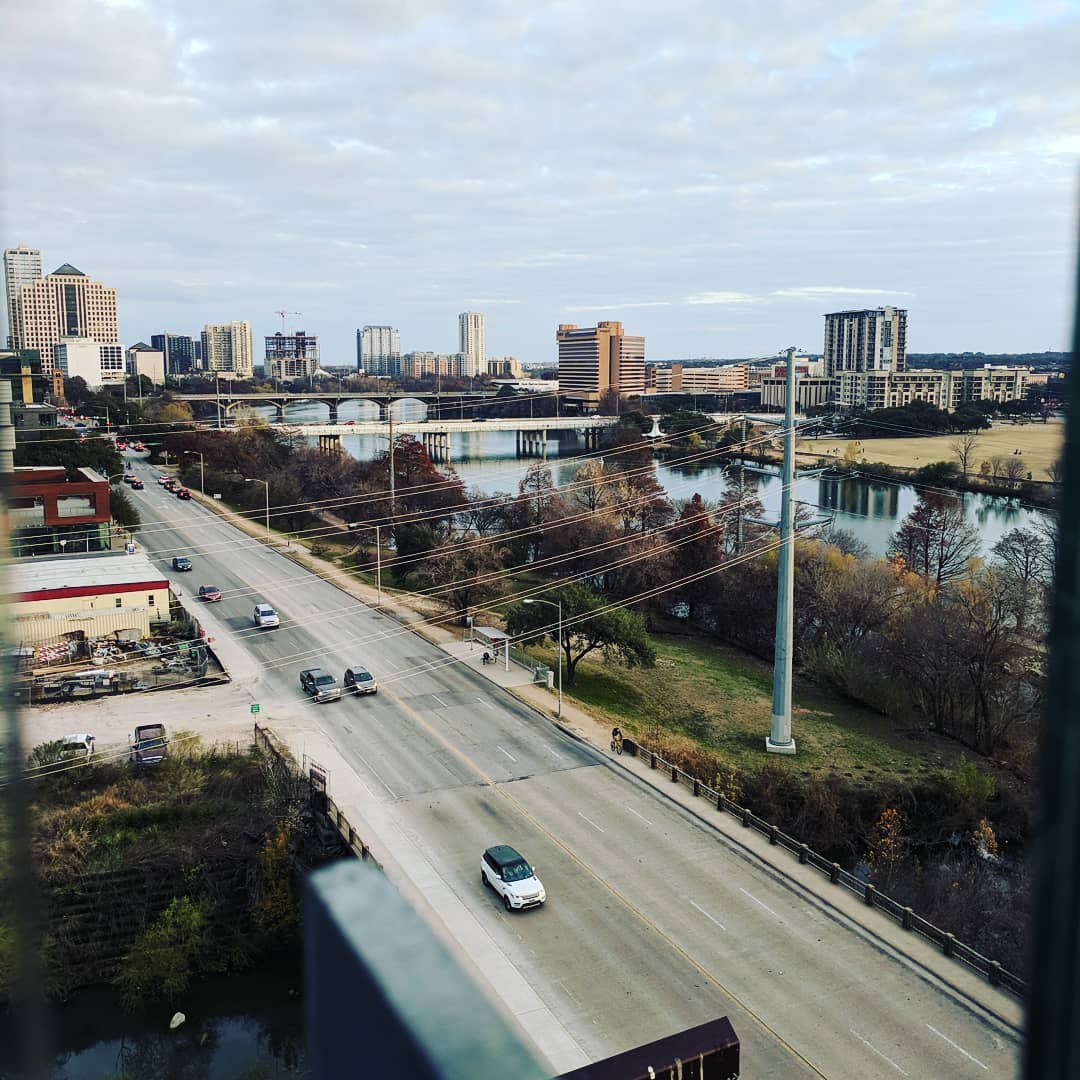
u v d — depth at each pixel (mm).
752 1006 22359
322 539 80375
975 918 29875
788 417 41281
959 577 69000
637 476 102688
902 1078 20016
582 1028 21469
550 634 49094
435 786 34594
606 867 29031
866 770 40688
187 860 28266
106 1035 24859
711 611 64250
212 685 45062
